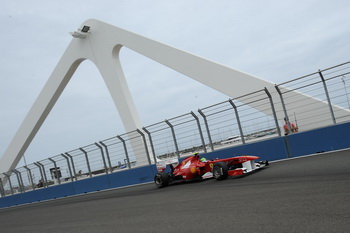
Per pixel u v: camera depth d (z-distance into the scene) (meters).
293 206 4.63
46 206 14.84
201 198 7.02
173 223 5.21
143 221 5.89
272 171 8.98
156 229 5.05
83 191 19.08
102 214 7.91
